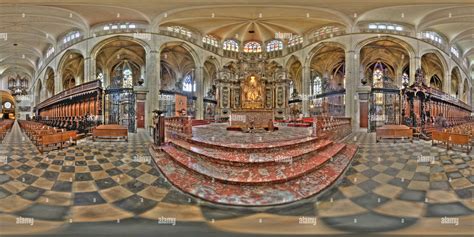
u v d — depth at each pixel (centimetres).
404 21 1805
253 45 2469
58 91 1995
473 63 2336
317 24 2078
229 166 460
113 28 1748
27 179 447
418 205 356
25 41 2075
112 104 1559
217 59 2369
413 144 856
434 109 1477
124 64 2431
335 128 973
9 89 2948
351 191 402
